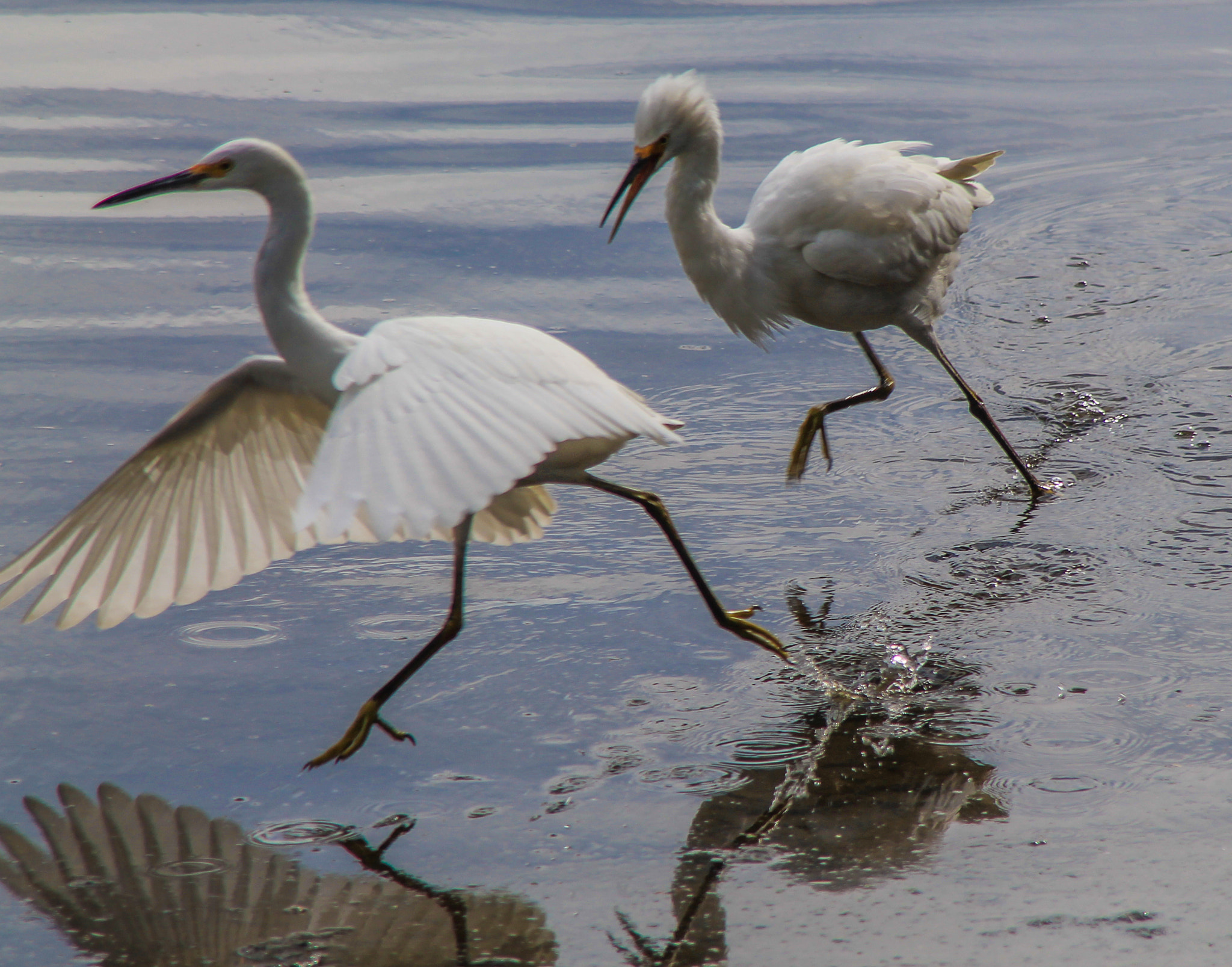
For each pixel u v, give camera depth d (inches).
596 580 373.4
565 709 305.4
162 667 326.0
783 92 836.6
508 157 727.7
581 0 1057.5
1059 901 235.6
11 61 834.2
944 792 270.8
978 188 479.5
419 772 280.5
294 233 292.5
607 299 576.7
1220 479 425.4
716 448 460.8
